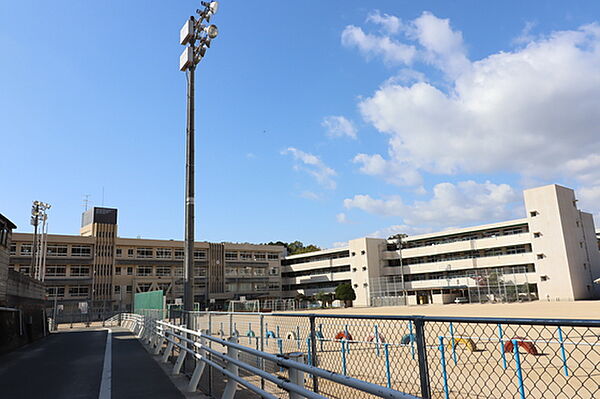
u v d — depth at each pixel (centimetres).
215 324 2573
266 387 840
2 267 1852
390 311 4638
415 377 1007
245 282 8312
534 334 1739
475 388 929
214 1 1306
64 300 6294
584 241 5922
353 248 7631
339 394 788
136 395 792
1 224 1814
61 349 1780
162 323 1350
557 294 5550
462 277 6425
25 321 2186
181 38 1352
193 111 1334
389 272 7375
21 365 1291
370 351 1356
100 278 6656
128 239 7031
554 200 5728
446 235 6931
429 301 6788
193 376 816
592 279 5794
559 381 959
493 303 5675
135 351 1569
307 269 8556
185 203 1286
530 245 6091
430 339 1573
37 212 4672
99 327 3900
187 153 1313
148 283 7044
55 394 829
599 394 834
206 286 7788
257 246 8656
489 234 6594
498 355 1326
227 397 604
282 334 1695
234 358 621
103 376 1019
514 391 893
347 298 7112
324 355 1298
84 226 7206
